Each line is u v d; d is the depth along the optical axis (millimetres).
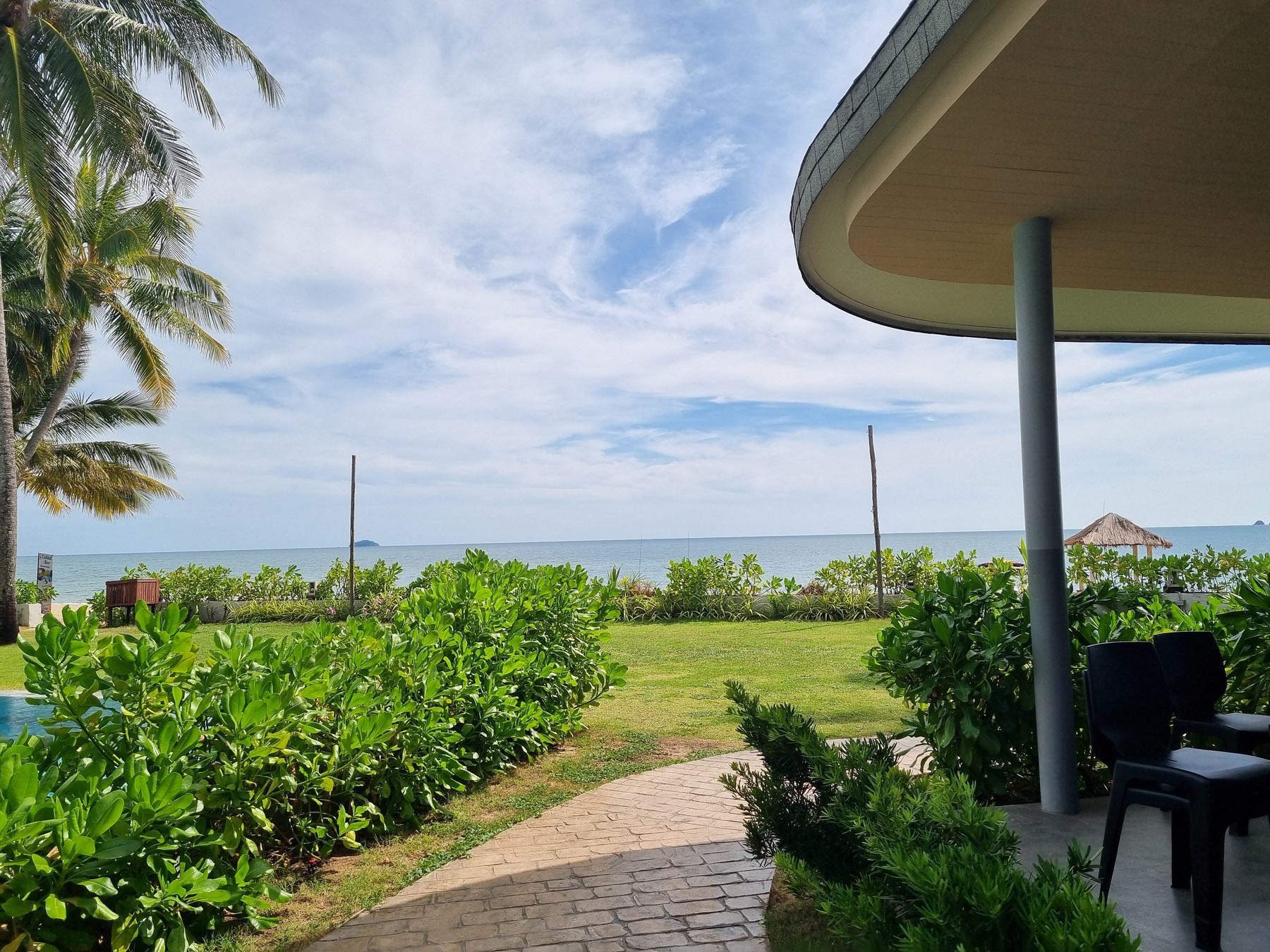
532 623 6500
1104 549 16734
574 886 3586
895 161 3812
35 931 2477
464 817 4703
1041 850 3656
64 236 13898
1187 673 4016
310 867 3889
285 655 4090
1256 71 3041
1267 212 4332
